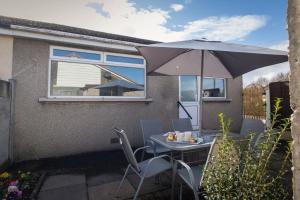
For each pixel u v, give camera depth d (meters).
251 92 9.50
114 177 3.61
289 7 0.92
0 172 3.77
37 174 3.74
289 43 0.92
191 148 2.79
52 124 4.90
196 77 7.26
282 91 6.49
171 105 6.55
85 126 5.27
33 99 4.71
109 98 5.55
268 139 1.51
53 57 4.96
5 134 4.07
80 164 4.37
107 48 5.51
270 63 3.56
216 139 1.93
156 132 4.43
